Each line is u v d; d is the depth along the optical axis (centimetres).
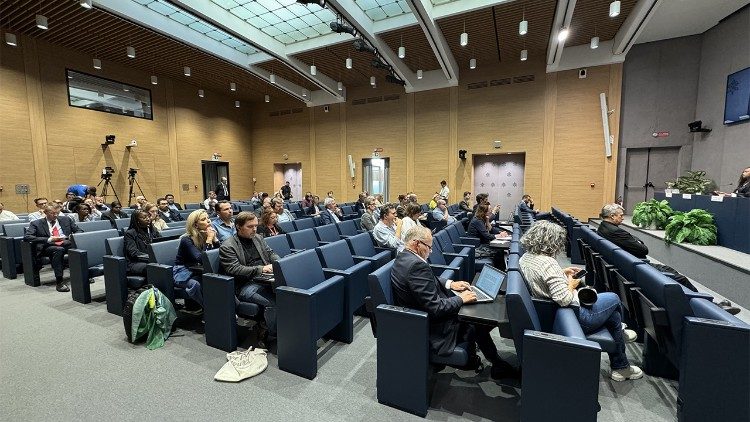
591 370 136
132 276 314
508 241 381
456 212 804
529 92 908
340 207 843
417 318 172
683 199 540
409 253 194
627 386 204
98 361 231
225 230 362
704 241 428
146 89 1001
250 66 956
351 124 1164
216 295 248
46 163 791
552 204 897
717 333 141
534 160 912
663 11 685
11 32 724
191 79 1070
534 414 148
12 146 738
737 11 675
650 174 850
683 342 152
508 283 173
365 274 291
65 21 684
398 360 179
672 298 161
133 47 819
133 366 225
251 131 1359
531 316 161
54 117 805
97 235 368
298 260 245
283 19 754
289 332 215
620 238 318
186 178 1114
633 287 206
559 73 873
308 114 1242
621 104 852
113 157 924
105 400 189
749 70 640
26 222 484
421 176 1059
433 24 661
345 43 819
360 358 238
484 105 962
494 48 845
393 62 860
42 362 229
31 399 189
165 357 238
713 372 143
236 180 1295
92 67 874
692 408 148
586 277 360
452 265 280
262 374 217
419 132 1054
